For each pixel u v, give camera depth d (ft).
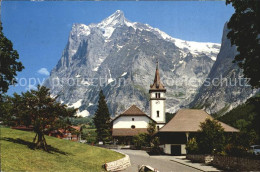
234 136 127.75
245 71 87.04
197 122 189.98
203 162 123.65
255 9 81.61
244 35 85.56
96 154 121.80
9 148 91.71
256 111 88.02
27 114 99.81
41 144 104.63
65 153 111.45
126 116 303.89
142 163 123.34
